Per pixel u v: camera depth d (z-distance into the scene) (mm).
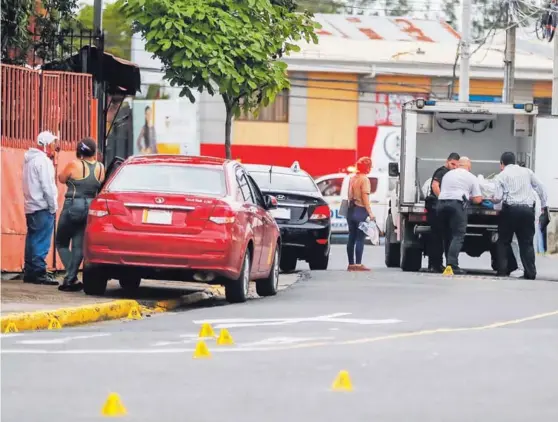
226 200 34188
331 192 89000
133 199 33844
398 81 117375
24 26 45188
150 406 18328
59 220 36875
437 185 50031
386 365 22562
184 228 33625
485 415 17938
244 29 46500
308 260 52938
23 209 41031
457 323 30031
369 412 18016
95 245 33906
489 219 51844
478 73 118312
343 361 23031
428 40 129875
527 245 48500
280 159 116375
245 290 35469
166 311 34219
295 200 51719
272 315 31672
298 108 116375
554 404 18922
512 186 48469
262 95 48406
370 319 30750
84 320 30219
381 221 88750
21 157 41031
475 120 57250
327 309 33406
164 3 45531
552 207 53781
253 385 20281
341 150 116875
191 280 34688
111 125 50719
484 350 24781
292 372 21672
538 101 120062
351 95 117000
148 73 120125
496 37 140375
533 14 83438
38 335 27031
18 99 40844
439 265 51750
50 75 42406
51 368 21953
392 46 122938
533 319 31297
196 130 115375
